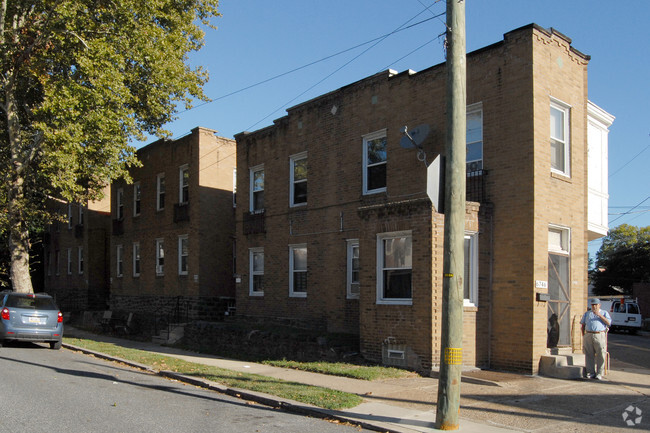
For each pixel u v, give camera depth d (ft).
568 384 38.14
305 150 62.80
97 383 37.42
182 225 82.43
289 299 62.95
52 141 60.59
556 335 45.47
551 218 44.52
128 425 25.62
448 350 25.88
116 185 101.35
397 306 43.50
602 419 28.55
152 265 88.99
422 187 50.26
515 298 42.91
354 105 57.62
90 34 62.80
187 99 72.28
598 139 55.16
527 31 44.19
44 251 131.23
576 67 49.06
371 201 54.80
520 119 44.09
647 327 127.85
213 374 41.57
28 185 77.77
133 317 80.33
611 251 159.33
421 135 49.34
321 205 60.08
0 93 72.28
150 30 64.23
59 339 57.26
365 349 45.85
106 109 61.21
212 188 80.89
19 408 28.30
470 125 47.98
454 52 26.68
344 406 30.22
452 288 25.98
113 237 100.83
